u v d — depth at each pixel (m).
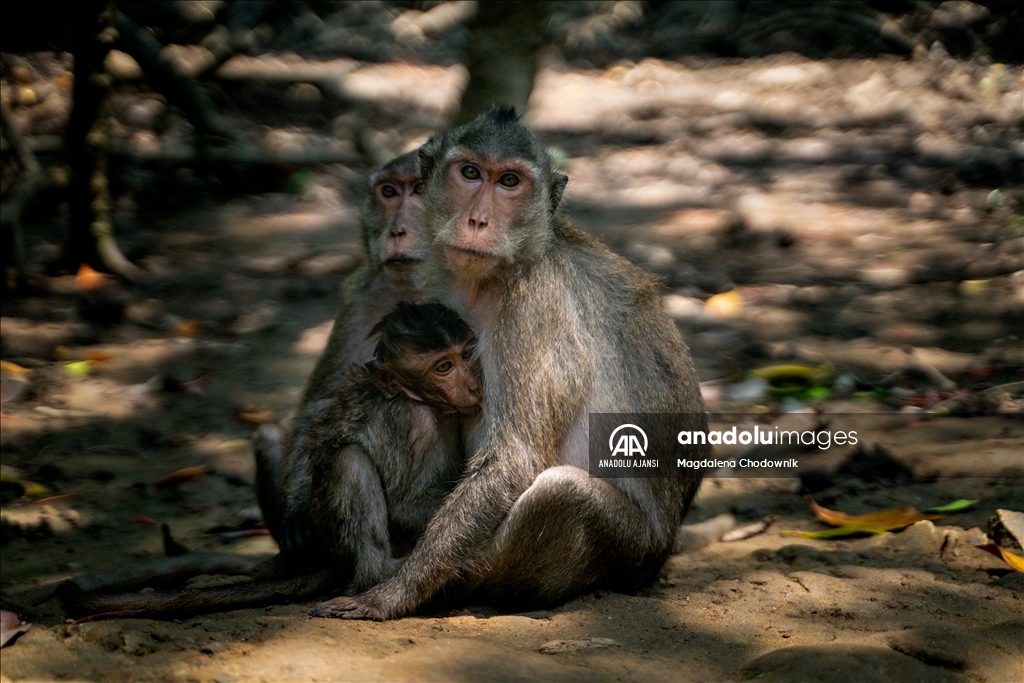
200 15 20.05
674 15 23.64
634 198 15.26
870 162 16.55
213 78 17.36
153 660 4.46
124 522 7.12
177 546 6.18
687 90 20.59
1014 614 5.18
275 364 9.98
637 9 23.66
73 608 5.04
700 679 4.41
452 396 5.43
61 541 6.80
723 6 23.62
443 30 22.28
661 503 5.79
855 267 12.27
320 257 12.73
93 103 11.79
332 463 5.39
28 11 18.19
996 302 10.90
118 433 8.61
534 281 5.47
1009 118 18.06
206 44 19.27
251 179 15.57
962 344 9.95
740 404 8.87
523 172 5.53
